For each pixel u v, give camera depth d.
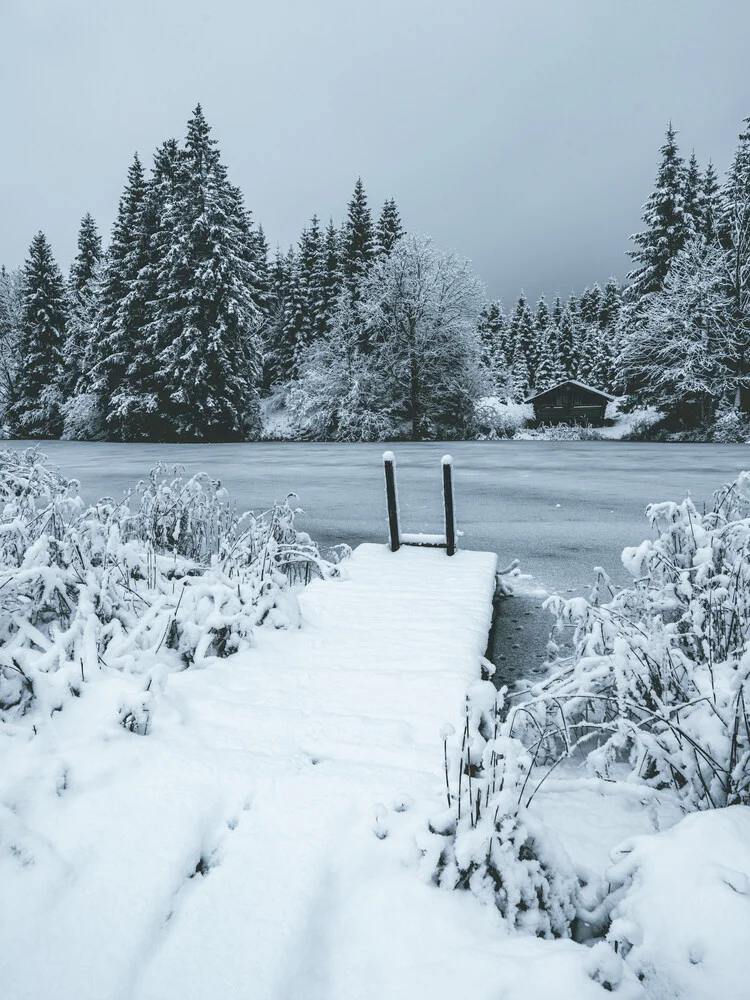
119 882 1.68
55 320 46.75
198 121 36.38
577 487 12.30
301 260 49.59
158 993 1.39
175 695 2.82
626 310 40.25
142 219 38.81
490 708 2.06
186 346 35.38
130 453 24.42
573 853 1.92
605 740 2.91
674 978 1.31
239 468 17.39
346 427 35.84
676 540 3.55
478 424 39.00
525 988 1.32
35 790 2.03
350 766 2.26
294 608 3.92
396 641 3.64
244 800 2.07
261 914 1.58
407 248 35.59
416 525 8.80
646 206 40.19
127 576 3.91
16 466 7.04
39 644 2.94
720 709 2.15
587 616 3.36
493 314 81.25
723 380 33.03
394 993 1.38
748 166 35.31
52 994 1.37
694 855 1.56
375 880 1.72
